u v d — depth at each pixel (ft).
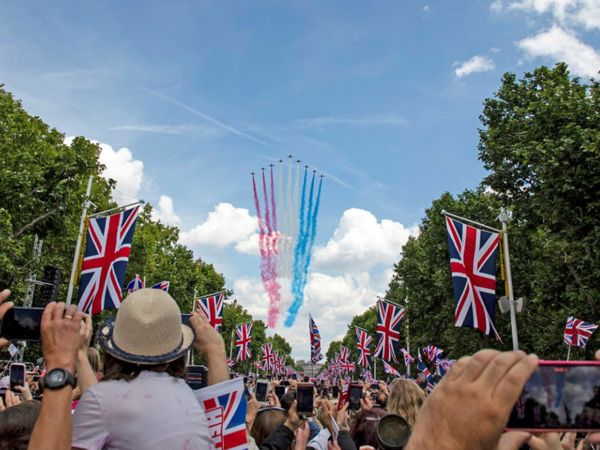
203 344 12.54
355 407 28.71
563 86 81.76
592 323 80.79
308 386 15.89
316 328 133.39
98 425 8.47
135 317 9.40
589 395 4.70
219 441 11.35
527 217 94.68
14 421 10.26
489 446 3.54
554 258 88.58
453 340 140.67
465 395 3.61
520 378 3.56
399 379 19.56
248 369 441.27
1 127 112.16
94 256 58.08
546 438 7.62
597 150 68.59
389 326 100.68
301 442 12.24
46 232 125.80
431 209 151.53
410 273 180.55
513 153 83.97
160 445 8.45
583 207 75.31
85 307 56.80
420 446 3.67
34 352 142.61
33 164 115.44
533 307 118.42
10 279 112.47
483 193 140.15
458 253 54.13
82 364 11.65
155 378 9.31
